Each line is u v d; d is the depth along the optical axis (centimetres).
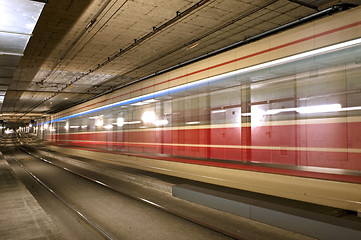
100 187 1028
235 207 619
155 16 895
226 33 1048
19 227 513
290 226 506
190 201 754
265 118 792
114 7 829
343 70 607
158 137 1273
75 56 1307
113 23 945
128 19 915
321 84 652
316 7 830
